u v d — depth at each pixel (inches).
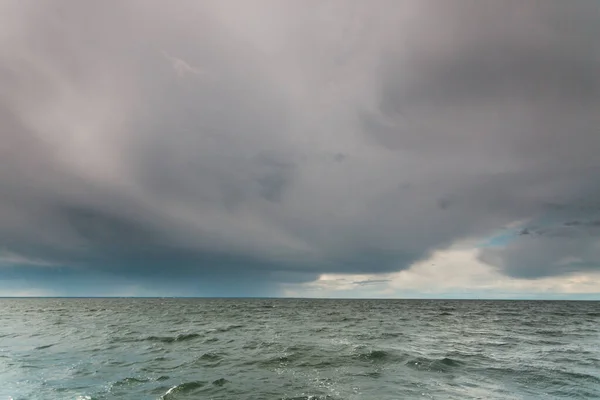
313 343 887.1
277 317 1983.3
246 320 1745.8
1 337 1029.8
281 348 801.6
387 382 495.5
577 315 2283.5
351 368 590.2
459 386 474.3
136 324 1491.1
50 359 681.0
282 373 554.6
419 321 1706.4
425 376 534.6
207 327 1355.8
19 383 492.1
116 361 659.4
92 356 713.0
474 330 1273.4
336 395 427.5
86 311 2637.8
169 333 1133.7
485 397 419.5
